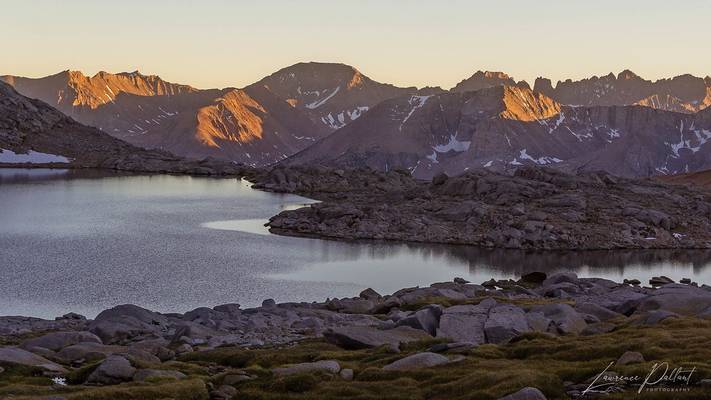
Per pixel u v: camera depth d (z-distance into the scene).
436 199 196.75
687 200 199.12
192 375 43.75
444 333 54.41
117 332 58.84
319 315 71.25
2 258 117.06
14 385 39.34
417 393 38.34
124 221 166.62
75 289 96.62
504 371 39.72
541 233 158.00
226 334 60.97
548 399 35.84
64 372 44.28
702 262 141.38
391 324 58.34
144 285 101.00
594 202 185.38
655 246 157.62
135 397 37.72
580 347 45.66
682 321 51.41
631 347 43.94
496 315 56.66
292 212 180.50
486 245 154.88
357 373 43.78
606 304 65.31
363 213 174.62
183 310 87.19
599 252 151.00
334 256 135.00
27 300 89.44
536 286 99.94
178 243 139.62
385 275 117.50
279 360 48.97
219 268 116.62
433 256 139.50
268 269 117.88
